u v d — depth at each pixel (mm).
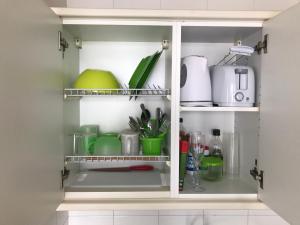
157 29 1050
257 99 1062
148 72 1123
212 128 1336
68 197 999
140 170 1266
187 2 1310
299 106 735
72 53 1169
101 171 1249
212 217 1385
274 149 874
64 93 1010
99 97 1294
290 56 786
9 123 526
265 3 1336
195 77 1062
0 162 492
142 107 1232
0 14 490
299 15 741
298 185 734
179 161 1045
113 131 1300
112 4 1299
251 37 1135
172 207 985
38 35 682
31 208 640
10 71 530
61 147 936
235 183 1148
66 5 1285
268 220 1395
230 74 1059
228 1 1324
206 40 1263
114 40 1262
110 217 1354
